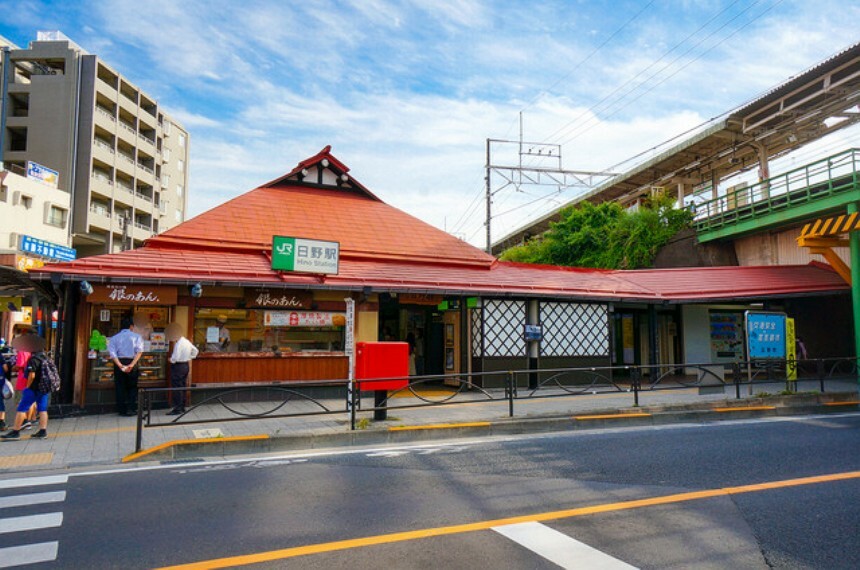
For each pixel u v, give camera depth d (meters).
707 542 4.39
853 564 3.98
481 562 3.99
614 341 18.53
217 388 8.30
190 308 11.92
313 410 11.33
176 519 4.94
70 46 41.53
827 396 12.56
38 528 4.71
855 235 15.80
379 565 3.94
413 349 16.25
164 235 13.10
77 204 39.41
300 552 4.17
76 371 10.90
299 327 13.17
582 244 27.41
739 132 24.34
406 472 6.65
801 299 18.75
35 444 8.16
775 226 20.14
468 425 9.26
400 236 16.58
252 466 6.99
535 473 6.58
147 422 8.02
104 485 6.08
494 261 17.02
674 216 24.38
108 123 42.09
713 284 17.81
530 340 15.34
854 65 18.53
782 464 6.89
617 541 4.40
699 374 12.76
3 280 13.54
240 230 14.23
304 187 17.23
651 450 7.78
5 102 39.62
